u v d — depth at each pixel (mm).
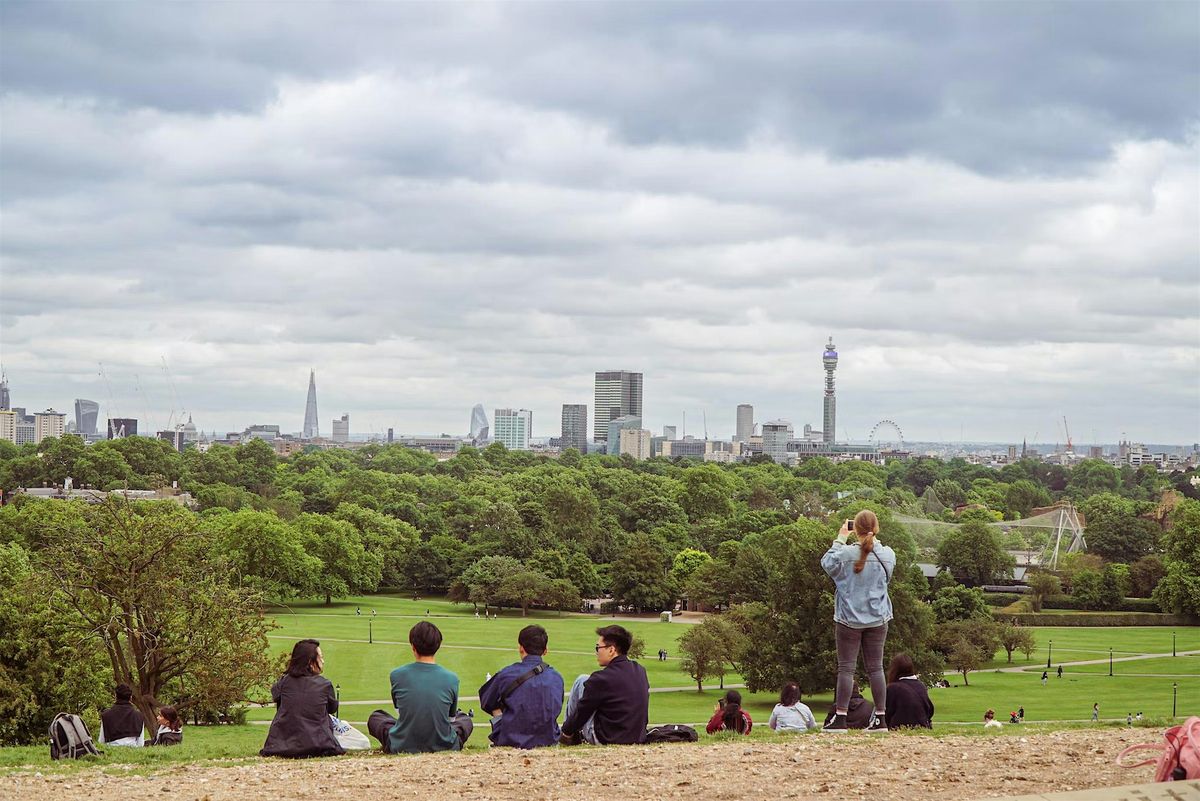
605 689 19516
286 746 19125
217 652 47281
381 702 78125
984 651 104938
